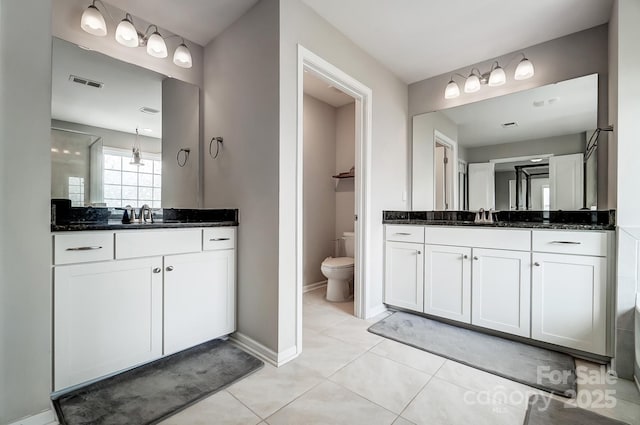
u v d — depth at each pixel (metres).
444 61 2.67
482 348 1.97
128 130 2.04
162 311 1.71
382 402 1.41
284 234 1.81
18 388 1.18
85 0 1.83
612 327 1.70
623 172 1.66
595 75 2.12
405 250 2.62
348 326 2.37
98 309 1.47
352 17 2.06
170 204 2.24
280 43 1.77
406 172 3.09
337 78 2.22
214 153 2.29
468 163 2.72
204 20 2.08
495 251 2.13
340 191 3.91
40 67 1.22
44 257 1.24
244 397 1.44
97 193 1.92
